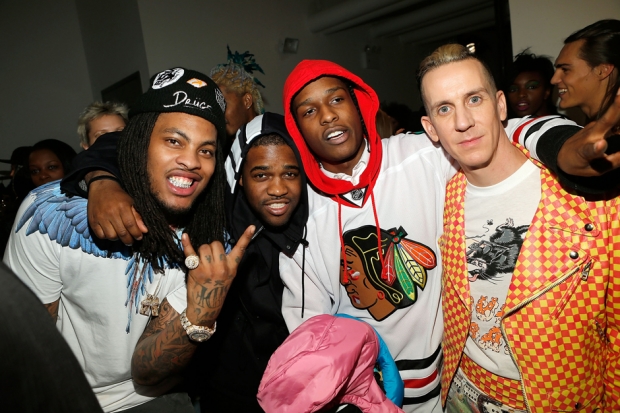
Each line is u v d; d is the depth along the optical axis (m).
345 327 1.21
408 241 1.44
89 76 5.89
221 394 1.72
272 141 1.44
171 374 1.12
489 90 1.14
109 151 1.24
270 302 1.60
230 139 2.27
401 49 7.24
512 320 1.16
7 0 5.43
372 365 1.24
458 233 1.26
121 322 1.18
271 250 1.58
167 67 4.66
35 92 5.59
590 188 0.95
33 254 1.14
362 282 1.50
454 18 6.40
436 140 1.28
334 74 1.45
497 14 3.06
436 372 1.50
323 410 1.22
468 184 1.26
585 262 1.08
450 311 1.32
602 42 1.66
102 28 5.32
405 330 1.47
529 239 1.13
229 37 5.11
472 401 1.30
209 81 1.21
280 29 5.58
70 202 1.14
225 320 1.65
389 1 4.96
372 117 1.49
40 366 0.41
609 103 0.85
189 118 1.12
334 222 1.50
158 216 1.17
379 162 1.48
